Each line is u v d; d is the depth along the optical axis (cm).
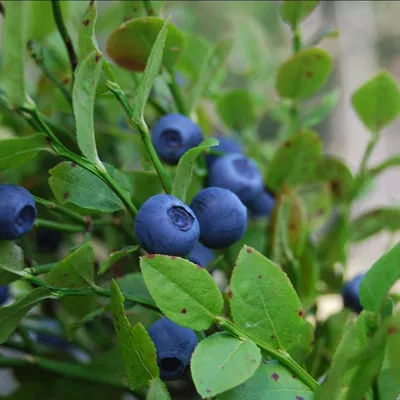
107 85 18
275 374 17
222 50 21
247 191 20
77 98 17
